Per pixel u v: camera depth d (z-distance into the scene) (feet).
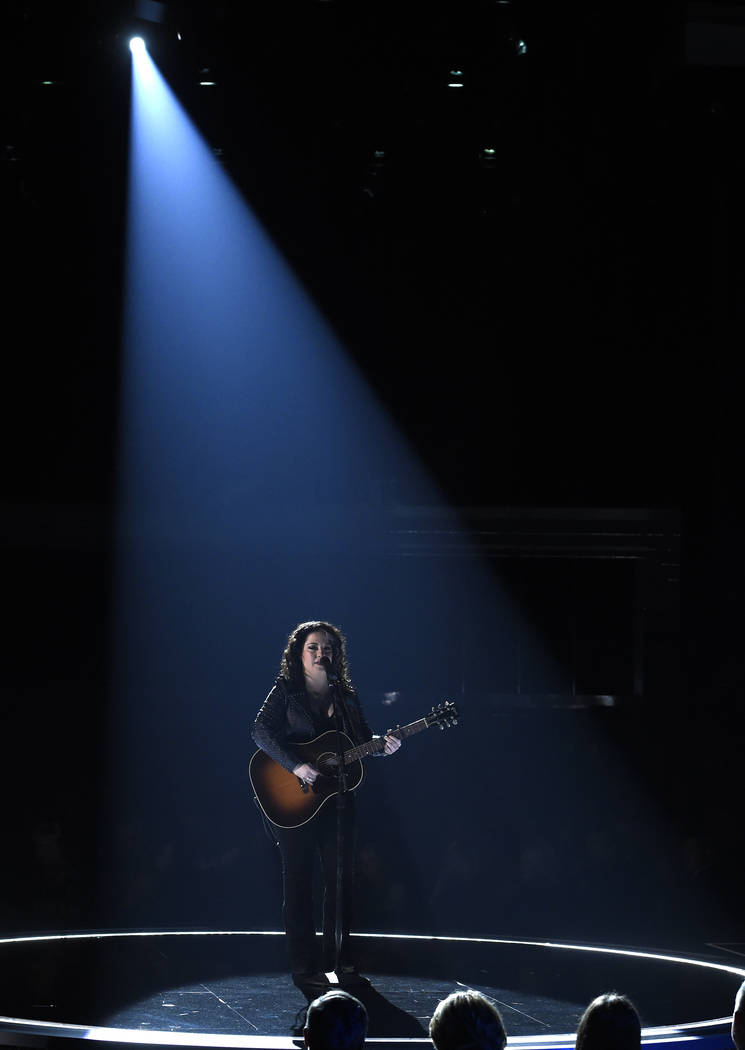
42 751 56.70
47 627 56.59
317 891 42.75
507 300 58.29
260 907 46.96
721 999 22.59
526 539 56.59
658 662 55.77
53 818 56.39
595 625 56.54
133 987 22.71
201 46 45.70
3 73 45.50
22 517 56.03
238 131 52.37
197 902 46.88
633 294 57.21
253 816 56.59
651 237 56.29
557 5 43.01
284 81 48.32
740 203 47.73
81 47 44.73
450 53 46.47
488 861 47.42
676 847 54.29
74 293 57.52
